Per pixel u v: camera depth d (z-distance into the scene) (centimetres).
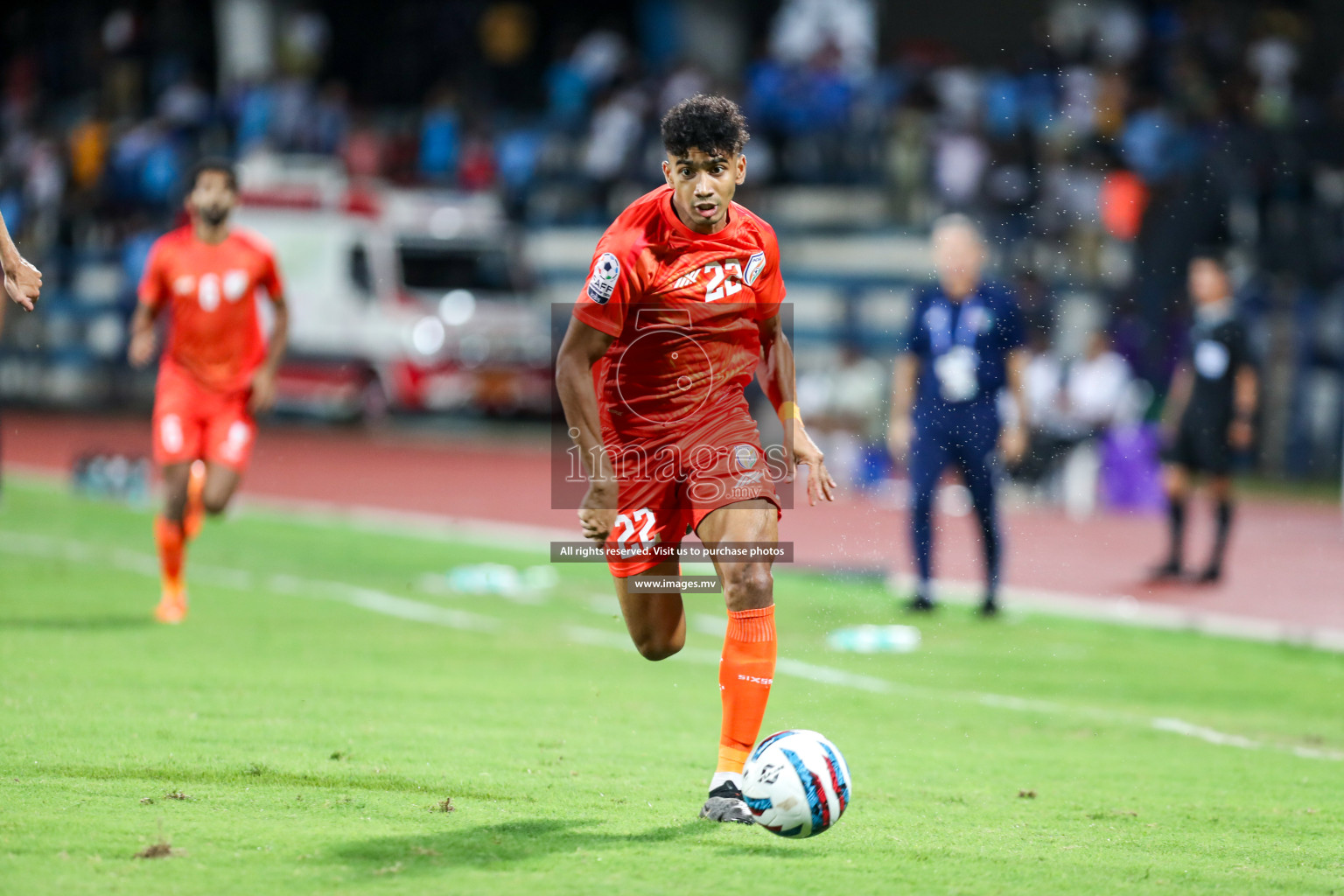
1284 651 3831
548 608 4162
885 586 4734
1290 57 8775
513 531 5772
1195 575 4978
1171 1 9138
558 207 9875
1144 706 3139
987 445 4119
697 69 9725
